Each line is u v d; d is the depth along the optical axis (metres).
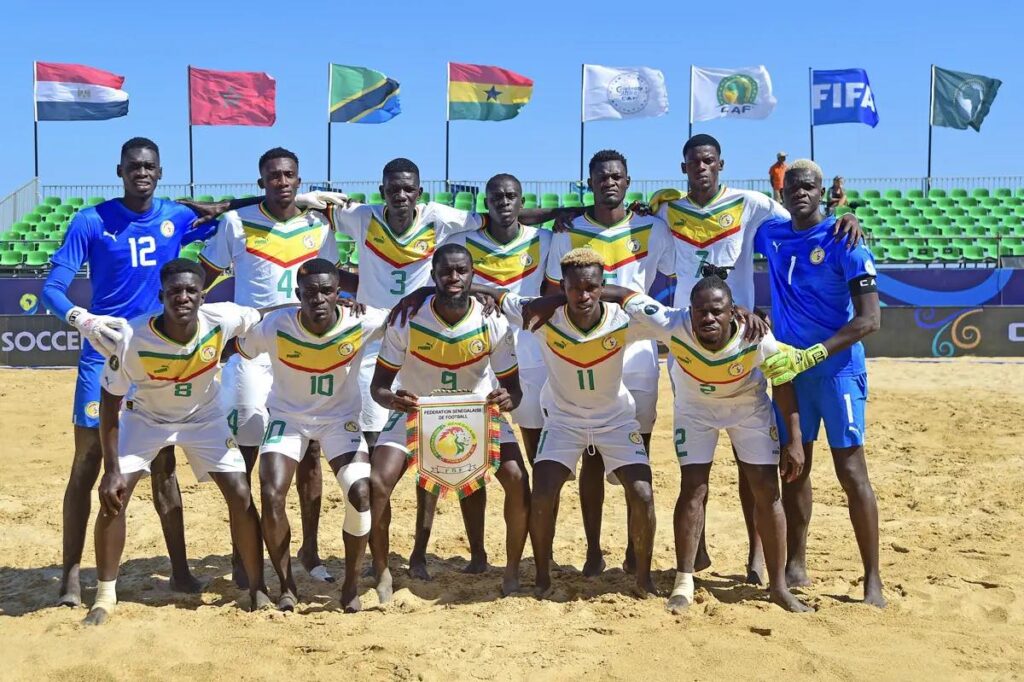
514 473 6.45
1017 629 5.86
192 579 6.92
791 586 6.73
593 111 26.44
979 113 27.86
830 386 6.37
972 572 7.00
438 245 7.57
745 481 6.90
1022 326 19.34
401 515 9.12
